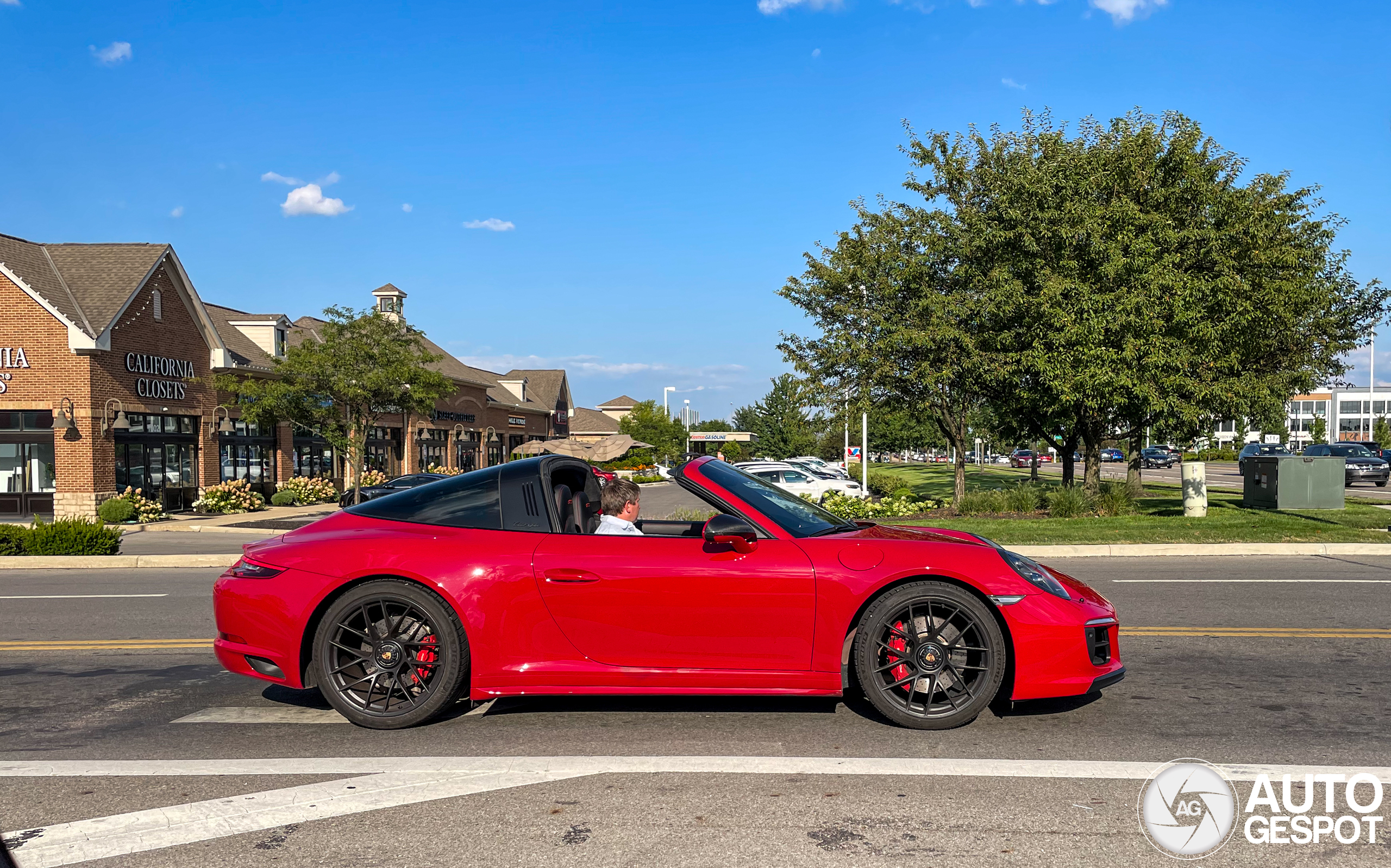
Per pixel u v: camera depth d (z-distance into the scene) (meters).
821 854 3.14
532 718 4.89
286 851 3.21
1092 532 14.37
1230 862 3.08
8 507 24.50
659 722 4.79
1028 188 16.88
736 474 5.22
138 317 26.23
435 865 3.09
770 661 4.58
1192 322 15.99
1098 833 3.32
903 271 18.88
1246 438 107.69
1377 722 4.68
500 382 62.69
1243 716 4.81
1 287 24.38
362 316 27.70
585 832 3.36
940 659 4.54
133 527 22.70
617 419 103.38
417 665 4.73
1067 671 4.51
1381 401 109.31
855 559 4.57
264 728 4.79
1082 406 17.50
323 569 4.72
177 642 7.25
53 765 4.18
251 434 31.73
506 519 4.90
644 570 4.57
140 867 3.10
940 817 3.47
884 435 63.91
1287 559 12.09
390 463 41.81
